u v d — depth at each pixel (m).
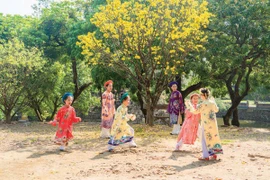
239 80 19.50
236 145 9.78
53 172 6.51
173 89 12.58
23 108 24.27
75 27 20.25
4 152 8.82
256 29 15.95
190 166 6.96
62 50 24.86
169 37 12.75
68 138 9.04
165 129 14.05
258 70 21.77
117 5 12.14
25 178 6.12
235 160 7.58
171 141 10.66
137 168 6.72
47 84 21.34
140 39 12.95
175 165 7.03
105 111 11.41
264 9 16.52
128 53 13.38
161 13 12.52
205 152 7.53
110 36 12.90
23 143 10.42
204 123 7.60
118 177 6.02
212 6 17.44
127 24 12.17
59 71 22.86
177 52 13.41
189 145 9.78
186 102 7.84
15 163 7.42
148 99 14.51
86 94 31.30
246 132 13.95
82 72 29.62
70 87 28.91
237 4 17.00
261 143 10.28
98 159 7.78
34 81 20.44
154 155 8.23
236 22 16.41
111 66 14.30
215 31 17.62
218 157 7.71
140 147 9.43
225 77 19.80
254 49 18.16
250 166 6.93
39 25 24.89
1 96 18.83
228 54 16.30
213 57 16.44
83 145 9.95
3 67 18.06
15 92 19.23
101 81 18.38
